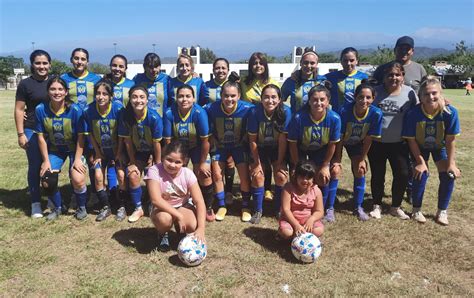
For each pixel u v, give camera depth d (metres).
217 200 5.72
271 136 5.51
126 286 3.83
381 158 5.68
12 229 5.06
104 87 5.28
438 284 3.96
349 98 5.98
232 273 4.10
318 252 4.28
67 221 5.40
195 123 5.36
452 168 5.29
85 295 3.68
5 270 4.09
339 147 5.55
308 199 4.72
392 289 3.84
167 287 3.84
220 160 5.61
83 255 4.45
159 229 4.52
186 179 4.57
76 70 5.93
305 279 4.00
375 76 6.20
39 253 4.46
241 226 5.35
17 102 5.57
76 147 5.57
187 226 4.59
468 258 4.47
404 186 5.58
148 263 4.27
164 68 46.78
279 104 5.28
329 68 47.12
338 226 5.31
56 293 3.72
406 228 5.25
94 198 6.11
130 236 4.97
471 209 5.95
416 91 6.17
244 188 5.68
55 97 5.20
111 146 5.62
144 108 5.28
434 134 5.36
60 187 6.96
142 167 5.66
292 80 6.09
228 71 6.41
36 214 5.51
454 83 64.25
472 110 20.97
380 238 4.94
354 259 4.41
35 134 5.55
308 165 4.52
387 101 5.57
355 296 3.73
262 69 6.04
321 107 4.96
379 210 5.73
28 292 3.74
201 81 6.49
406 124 5.45
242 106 5.48
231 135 5.55
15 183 7.11
